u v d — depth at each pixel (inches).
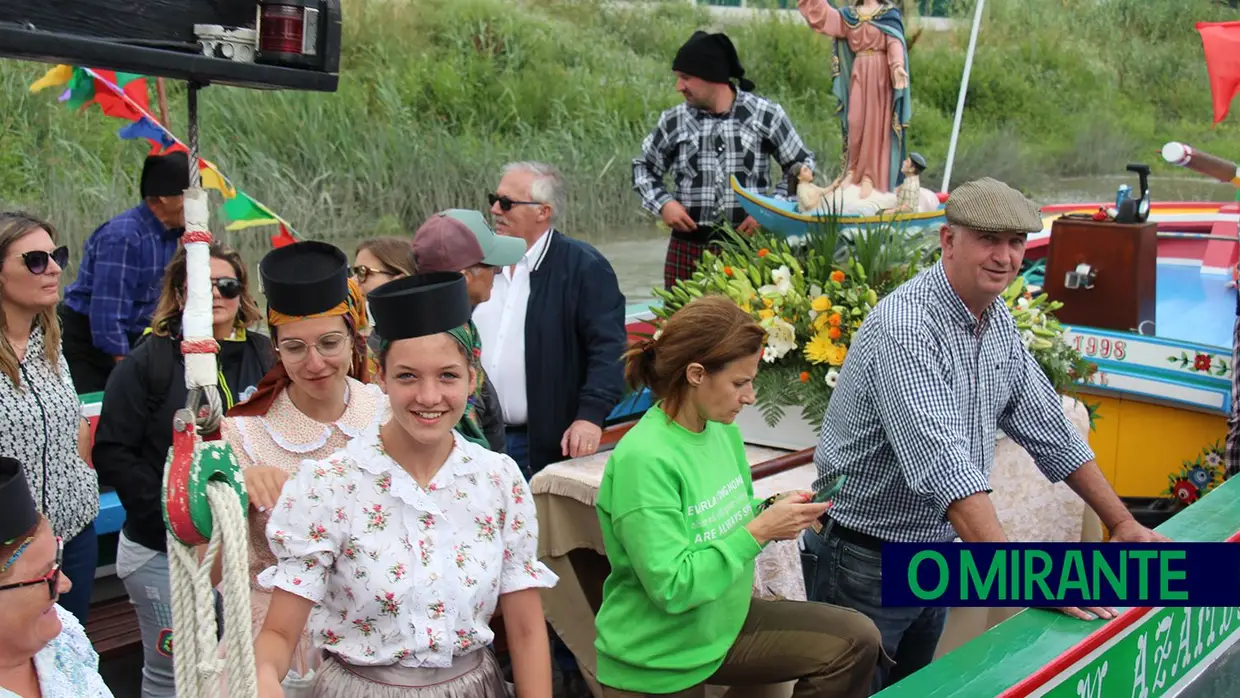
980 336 122.1
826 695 112.2
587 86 561.3
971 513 113.3
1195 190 621.3
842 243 182.4
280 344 108.6
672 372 108.4
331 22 68.6
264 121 463.5
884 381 118.5
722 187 240.8
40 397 128.1
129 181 414.9
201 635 67.9
